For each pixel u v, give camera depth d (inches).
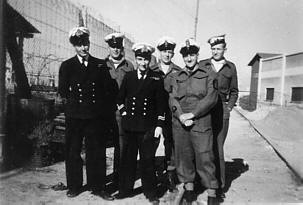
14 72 300.8
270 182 240.2
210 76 179.3
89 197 191.0
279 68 968.3
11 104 261.3
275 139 438.6
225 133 204.4
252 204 191.9
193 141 177.9
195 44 179.6
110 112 203.2
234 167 288.0
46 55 344.8
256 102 1144.8
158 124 184.9
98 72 190.2
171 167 210.1
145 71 187.5
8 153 243.0
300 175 250.8
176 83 185.0
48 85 366.3
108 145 342.3
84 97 187.0
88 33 188.7
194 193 206.1
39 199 184.5
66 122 193.0
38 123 265.0
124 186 193.2
